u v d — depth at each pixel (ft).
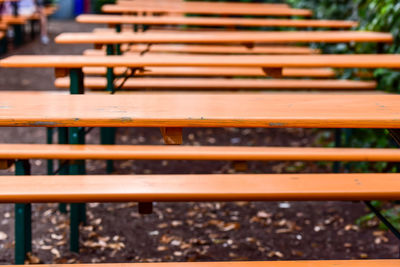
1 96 10.52
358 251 13.42
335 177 8.83
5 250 13.17
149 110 9.24
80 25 62.08
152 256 13.12
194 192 7.98
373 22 21.22
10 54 39.34
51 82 31.71
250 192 8.00
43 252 13.15
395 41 19.67
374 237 14.17
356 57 14.15
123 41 15.08
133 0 30.68
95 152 10.36
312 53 25.34
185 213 15.76
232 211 15.94
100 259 12.91
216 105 9.78
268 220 15.30
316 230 14.64
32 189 8.02
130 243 13.80
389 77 19.74
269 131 24.02
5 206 15.96
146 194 7.93
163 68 22.72
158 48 24.41
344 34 17.97
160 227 14.76
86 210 15.81
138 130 23.99
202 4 29.84
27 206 10.75
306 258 13.07
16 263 9.97
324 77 24.17
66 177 8.69
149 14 28.84
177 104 9.87
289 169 19.02
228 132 23.84
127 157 10.41
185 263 6.95
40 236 14.02
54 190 7.98
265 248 13.57
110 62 12.15
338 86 20.65
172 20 20.10
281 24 21.35
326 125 8.66
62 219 15.15
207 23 20.66
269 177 8.83
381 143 19.47
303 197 8.05
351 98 10.62
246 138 22.93
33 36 47.96
